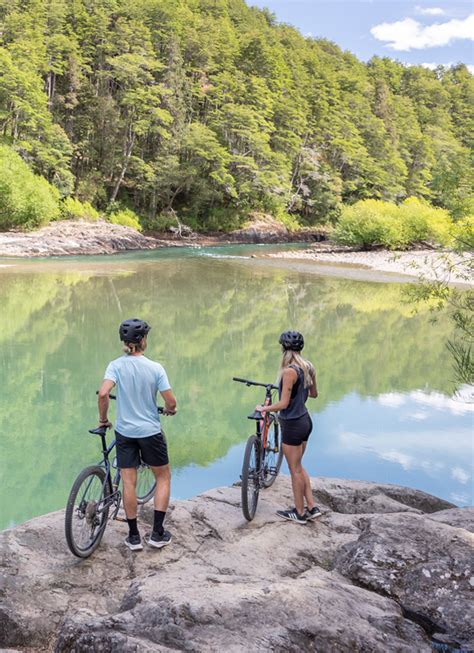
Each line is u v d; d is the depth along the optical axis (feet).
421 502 22.15
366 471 29.91
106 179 214.69
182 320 70.79
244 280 108.88
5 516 24.36
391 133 318.65
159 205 226.99
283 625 10.43
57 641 10.59
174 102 221.25
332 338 64.64
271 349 58.65
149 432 14.40
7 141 181.78
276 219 237.86
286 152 259.39
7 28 202.39
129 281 100.89
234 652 9.59
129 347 14.55
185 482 27.96
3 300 76.54
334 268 132.16
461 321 23.91
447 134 368.48
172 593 11.17
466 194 26.12
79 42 230.27
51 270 109.91
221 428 36.32
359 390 45.32
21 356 51.03
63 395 41.34
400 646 10.51
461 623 11.84
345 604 11.39
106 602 12.89
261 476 18.78
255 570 14.53
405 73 490.49
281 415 17.30
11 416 36.83
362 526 17.61
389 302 90.02
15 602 12.53
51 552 14.37
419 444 33.96
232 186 221.87
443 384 47.60
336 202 260.83
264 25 388.37
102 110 206.90
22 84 180.65
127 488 14.53
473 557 13.38
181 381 46.52
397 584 12.99
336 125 279.90
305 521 17.52
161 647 9.70
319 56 385.70
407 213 169.48
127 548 14.87
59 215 178.29
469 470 30.30
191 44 256.32
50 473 28.94
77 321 66.64
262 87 250.37
